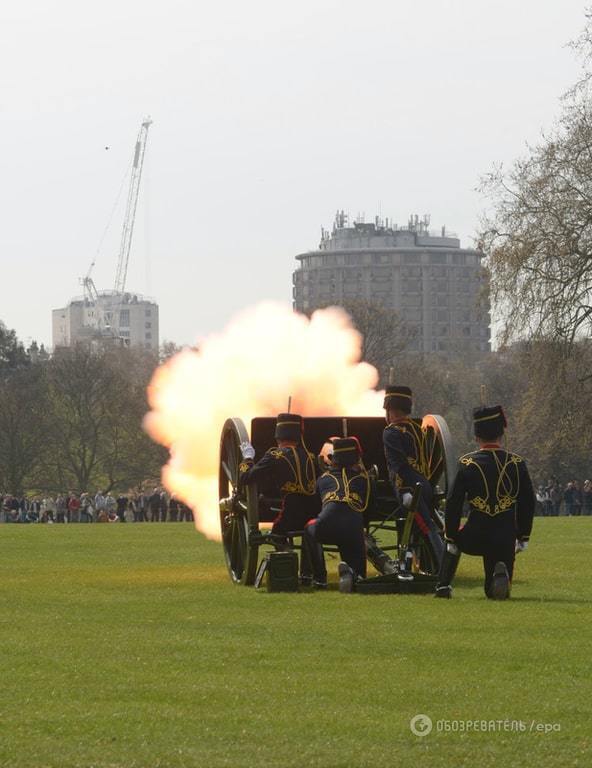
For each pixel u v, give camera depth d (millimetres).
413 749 9773
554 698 11164
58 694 11391
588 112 61500
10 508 82750
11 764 9453
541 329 60125
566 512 75938
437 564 18469
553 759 9555
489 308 61594
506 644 13539
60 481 115938
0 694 11398
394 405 18688
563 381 60938
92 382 117500
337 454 18766
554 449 68688
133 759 9555
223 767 9367
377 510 19750
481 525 17297
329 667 12430
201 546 28891
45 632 14531
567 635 14078
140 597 17891
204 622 15234
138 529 37719
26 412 115500
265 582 19922
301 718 10562
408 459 18562
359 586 18188
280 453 19266
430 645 13484
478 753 9688
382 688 11539
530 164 61562
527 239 60531
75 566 23328
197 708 10891
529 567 22422
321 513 18672
